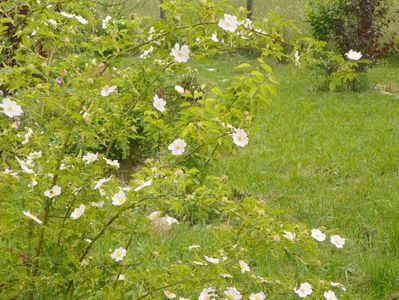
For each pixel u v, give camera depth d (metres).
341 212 5.65
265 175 6.64
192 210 2.54
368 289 4.30
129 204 2.47
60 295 2.58
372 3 12.01
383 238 5.08
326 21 12.82
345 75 3.04
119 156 6.75
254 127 2.80
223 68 12.89
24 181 2.45
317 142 8.09
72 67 2.50
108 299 2.64
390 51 14.73
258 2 17.33
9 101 2.46
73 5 2.67
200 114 2.74
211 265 2.61
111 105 2.52
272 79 2.74
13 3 2.77
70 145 2.63
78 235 2.59
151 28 2.68
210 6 2.58
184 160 2.82
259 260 4.41
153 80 2.69
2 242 2.46
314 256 2.80
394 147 7.84
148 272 2.63
